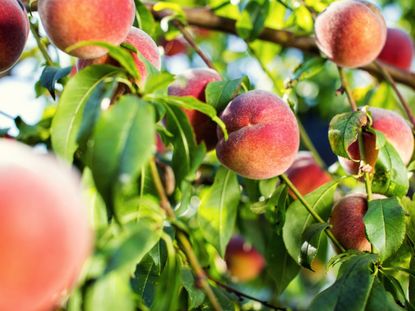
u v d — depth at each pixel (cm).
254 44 106
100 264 52
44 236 43
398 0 148
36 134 80
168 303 57
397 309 65
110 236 57
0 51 68
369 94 102
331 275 119
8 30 68
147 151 52
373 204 72
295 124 73
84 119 59
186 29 90
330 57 85
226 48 127
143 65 67
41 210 44
